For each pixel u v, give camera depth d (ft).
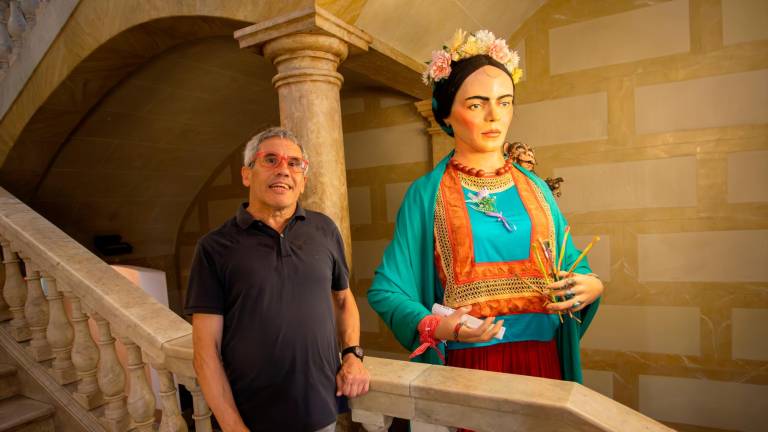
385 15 7.55
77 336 7.37
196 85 12.31
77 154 12.76
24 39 10.74
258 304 4.31
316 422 4.37
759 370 9.63
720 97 9.62
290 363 4.33
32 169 12.39
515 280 5.72
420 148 13.08
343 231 7.27
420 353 5.37
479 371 4.38
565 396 3.70
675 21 9.86
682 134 9.95
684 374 10.23
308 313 4.43
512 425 3.84
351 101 13.97
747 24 9.32
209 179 17.24
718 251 9.84
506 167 6.27
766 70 9.24
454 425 4.12
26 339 8.54
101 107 11.68
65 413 7.54
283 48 6.86
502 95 5.90
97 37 9.22
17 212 8.77
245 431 4.09
